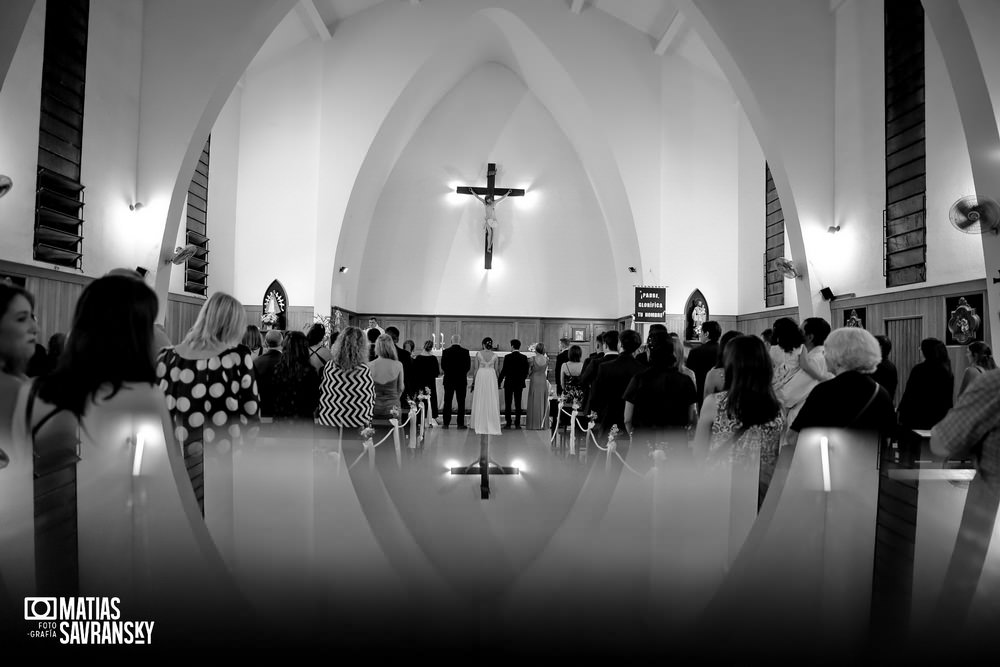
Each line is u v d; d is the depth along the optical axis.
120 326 1.37
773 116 8.45
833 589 0.95
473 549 1.18
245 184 12.29
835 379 2.23
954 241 6.48
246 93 12.34
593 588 0.95
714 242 12.57
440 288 14.63
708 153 12.55
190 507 1.27
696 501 1.61
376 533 1.25
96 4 7.35
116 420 1.37
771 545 1.18
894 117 7.39
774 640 0.75
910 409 4.47
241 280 12.21
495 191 14.25
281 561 1.03
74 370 1.34
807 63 8.48
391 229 14.53
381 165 13.26
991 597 0.91
